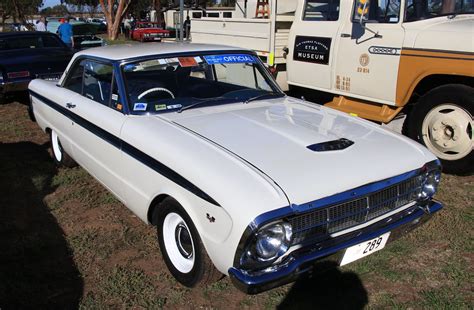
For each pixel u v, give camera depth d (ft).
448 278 10.46
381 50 17.44
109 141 11.78
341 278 10.51
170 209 9.82
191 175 8.84
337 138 10.09
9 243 12.14
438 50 15.78
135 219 13.41
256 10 29.76
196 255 9.20
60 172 17.10
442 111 16.35
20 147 20.53
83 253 11.58
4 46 30.45
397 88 17.24
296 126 10.72
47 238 12.40
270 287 8.02
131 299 9.80
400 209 9.70
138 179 10.73
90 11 203.62
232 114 11.59
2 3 126.93
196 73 12.89
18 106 29.53
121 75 11.89
